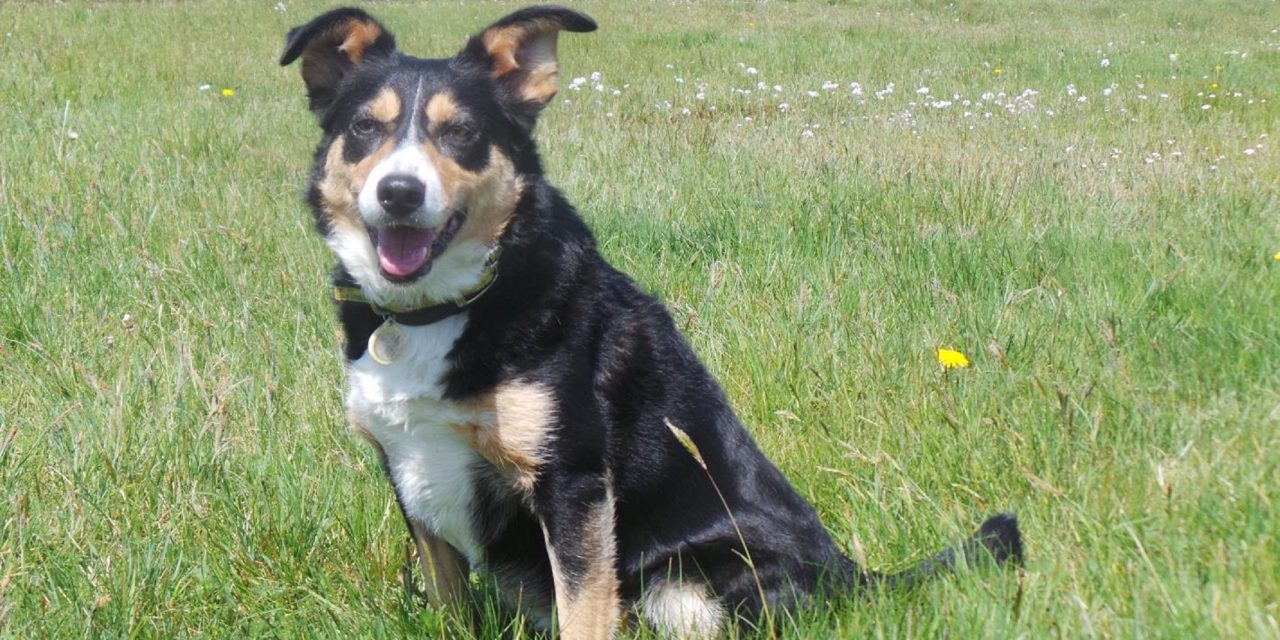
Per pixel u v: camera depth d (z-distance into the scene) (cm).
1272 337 229
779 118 448
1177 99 501
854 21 869
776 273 256
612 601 186
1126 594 179
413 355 185
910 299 246
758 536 191
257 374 228
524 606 196
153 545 191
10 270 254
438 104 192
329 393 221
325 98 201
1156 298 247
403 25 767
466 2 955
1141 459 200
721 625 189
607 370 188
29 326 241
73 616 183
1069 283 253
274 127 418
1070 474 200
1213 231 275
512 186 192
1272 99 502
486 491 189
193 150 367
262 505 200
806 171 321
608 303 191
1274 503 187
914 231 268
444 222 185
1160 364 226
